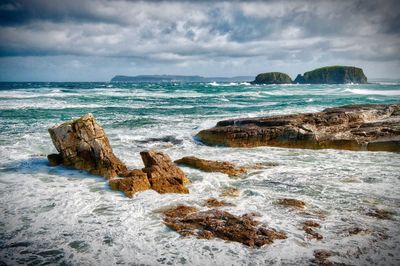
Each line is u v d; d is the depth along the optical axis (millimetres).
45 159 13609
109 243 6703
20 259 6109
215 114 28125
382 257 6152
